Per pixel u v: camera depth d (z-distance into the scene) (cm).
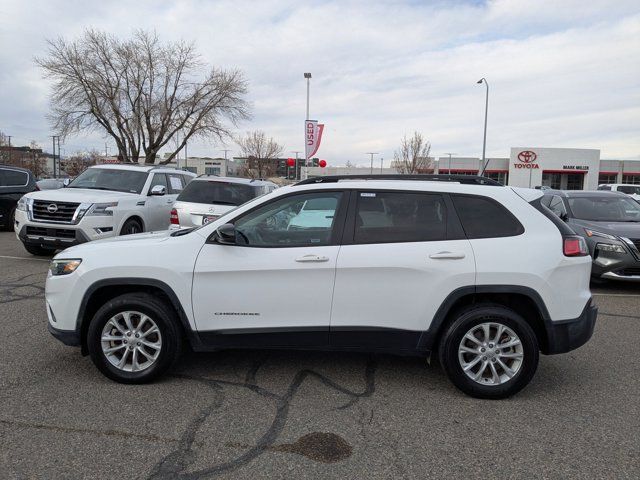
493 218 409
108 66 3447
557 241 401
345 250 402
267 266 400
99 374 436
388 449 325
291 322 405
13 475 288
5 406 373
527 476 297
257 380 430
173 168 1259
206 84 3631
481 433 347
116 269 408
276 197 421
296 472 298
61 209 921
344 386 421
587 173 5872
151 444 325
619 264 784
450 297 395
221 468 301
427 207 413
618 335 578
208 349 414
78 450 316
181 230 465
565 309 397
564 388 425
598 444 334
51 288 420
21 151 8025
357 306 401
